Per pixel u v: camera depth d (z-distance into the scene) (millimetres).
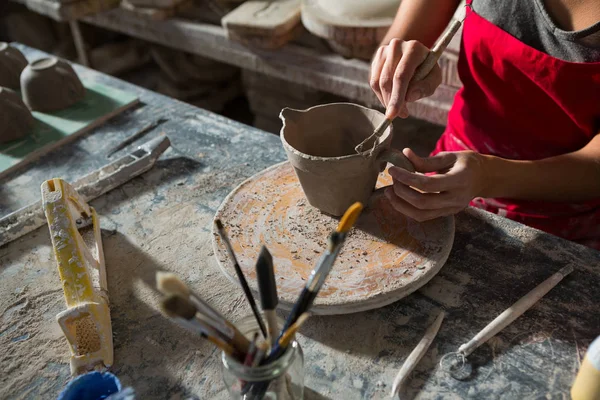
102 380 729
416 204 934
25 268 1029
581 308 858
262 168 1218
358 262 925
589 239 1232
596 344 685
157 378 816
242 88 3086
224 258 944
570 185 1076
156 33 2475
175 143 1324
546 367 783
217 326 615
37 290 984
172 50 2922
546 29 1133
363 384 787
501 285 906
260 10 2139
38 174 1269
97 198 1171
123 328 894
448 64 1857
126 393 700
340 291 869
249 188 1105
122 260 1020
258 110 2693
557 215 1251
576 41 1087
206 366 829
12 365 859
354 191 967
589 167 1072
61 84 1453
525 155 1281
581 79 1103
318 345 843
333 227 1003
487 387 765
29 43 3260
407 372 782
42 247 1072
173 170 1233
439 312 872
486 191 1018
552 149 1253
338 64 2035
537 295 870
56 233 920
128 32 2578
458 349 816
